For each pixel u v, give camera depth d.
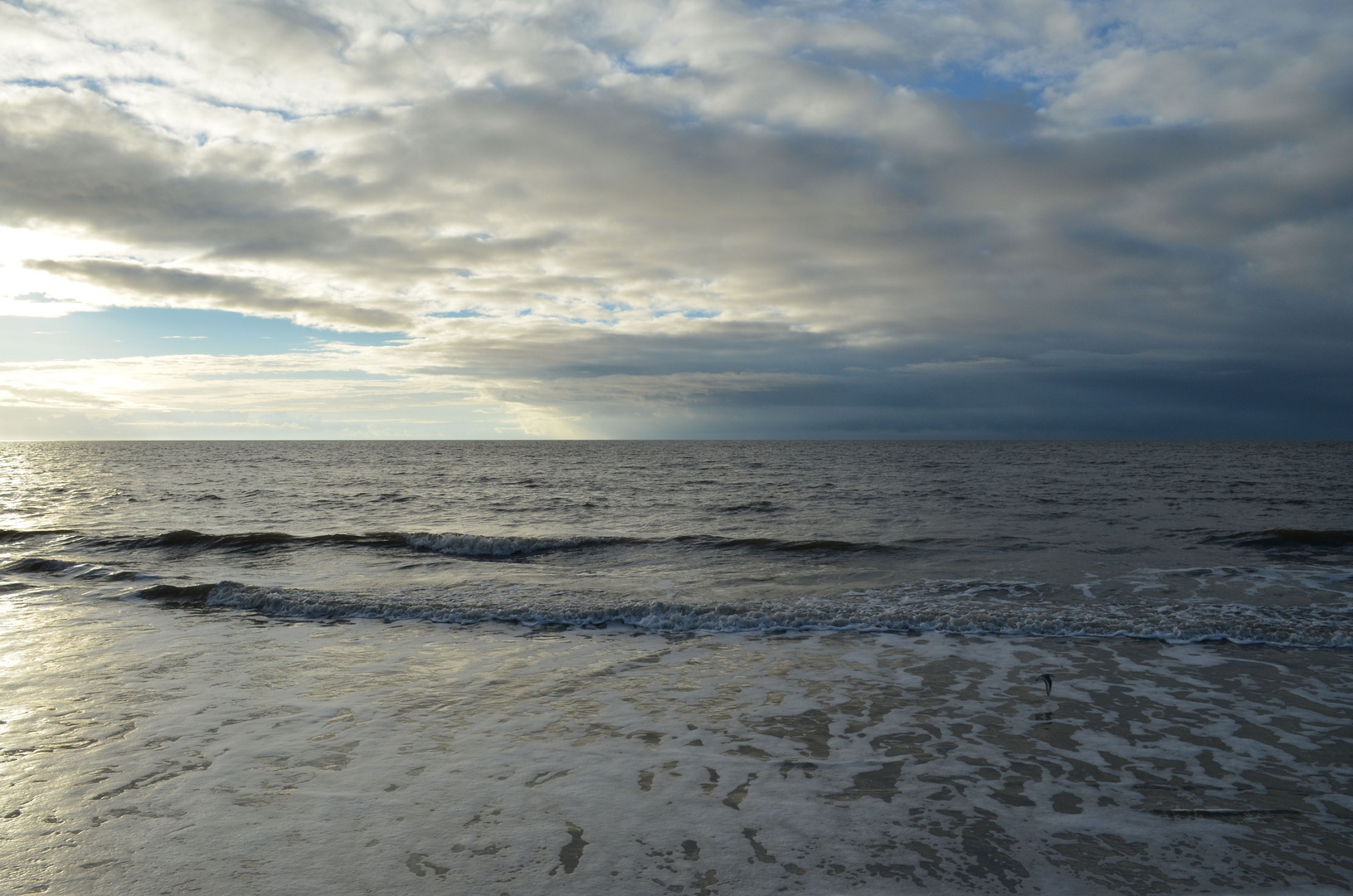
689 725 6.16
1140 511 24.02
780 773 5.16
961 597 11.50
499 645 8.91
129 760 5.36
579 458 80.44
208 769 5.20
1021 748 5.63
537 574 14.02
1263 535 17.64
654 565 15.11
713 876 3.81
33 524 22.22
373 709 6.55
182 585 11.97
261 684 7.27
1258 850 4.12
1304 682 7.30
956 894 3.68
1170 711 6.48
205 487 38.69
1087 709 6.53
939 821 4.46
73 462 71.38
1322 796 4.79
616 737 5.88
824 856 4.04
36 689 7.11
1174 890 3.71
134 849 4.08
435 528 21.91
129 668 7.84
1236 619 9.66
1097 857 4.04
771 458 78.38
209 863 3.93
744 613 10.13
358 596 11.30
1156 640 8.88
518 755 5.48
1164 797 4.78
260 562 15.46
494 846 4.12
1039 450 101.50
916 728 6.09
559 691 7.11
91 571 13.50
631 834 4.27
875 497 30.59
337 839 4.20
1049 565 14.37
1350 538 17.09
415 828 4.34
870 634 9.40
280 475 49.56
